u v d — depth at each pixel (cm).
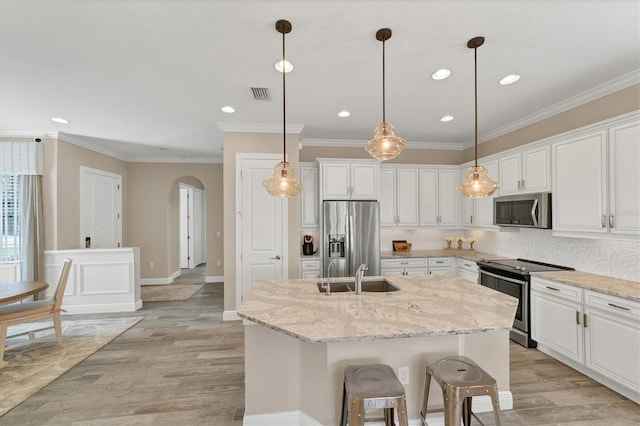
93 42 205
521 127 380
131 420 203
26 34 195
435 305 191
